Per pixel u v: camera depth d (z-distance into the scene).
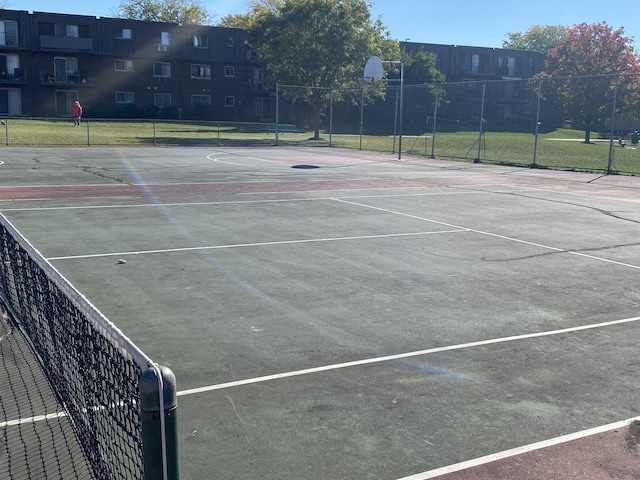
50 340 5.11
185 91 66.06
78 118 47.97
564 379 5.52
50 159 26.67
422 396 5.13
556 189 19.89
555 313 7.38
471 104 70.94
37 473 3.96
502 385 5.37
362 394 5.15
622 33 57.09
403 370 5.65
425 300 7.82
